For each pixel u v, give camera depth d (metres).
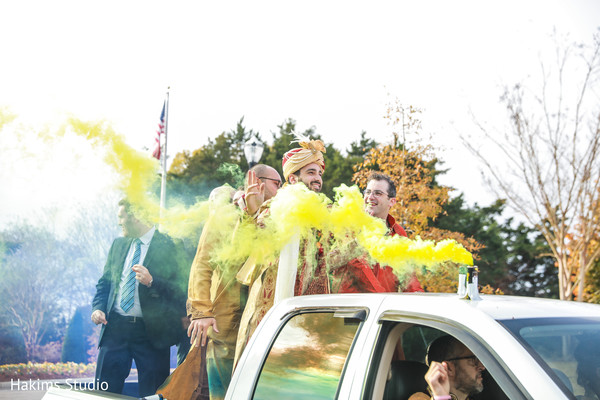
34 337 7.78
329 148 25.95
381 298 2.61
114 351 5.04
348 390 2.44
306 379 2.66
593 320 2.42
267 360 2.87
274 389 2.76
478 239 24.89
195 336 4.30
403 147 12.98
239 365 2.99
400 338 2.67
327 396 2.53
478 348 2.13
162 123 11.72
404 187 12.67
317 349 2.69
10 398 6.26
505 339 2.10
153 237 5.17
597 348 2.24
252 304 4.00
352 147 26.52
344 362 2.54
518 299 2.65
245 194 4.10
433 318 2.33
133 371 6.49
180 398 4.23
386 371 2.44
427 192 13.00
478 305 2.33
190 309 4.34
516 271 29.39
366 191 4.79
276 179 4.62
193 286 4.29
